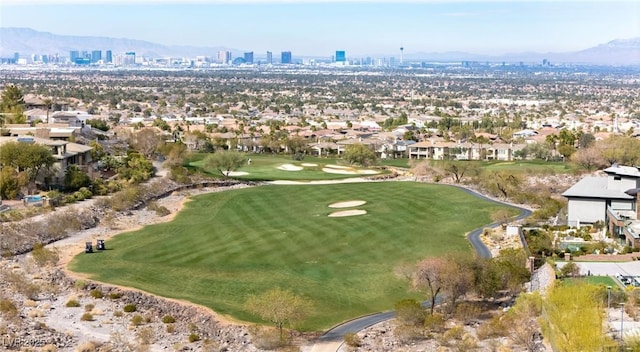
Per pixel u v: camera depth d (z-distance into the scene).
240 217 146.00
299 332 81.88
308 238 123.75
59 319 86.56
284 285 97.94
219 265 108.25
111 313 89.44
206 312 87.06
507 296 91.00
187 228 136.62
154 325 85.69
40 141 174.75
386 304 90.88
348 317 86.50
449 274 85.31
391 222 135.62
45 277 103.19
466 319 82.75
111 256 114.38
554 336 65.06
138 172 186.50
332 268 105.94
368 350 75.44
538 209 148.88
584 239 116.94
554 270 92.62
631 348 60.88
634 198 128.25
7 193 152.38
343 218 140.00
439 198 162.62
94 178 176.88
